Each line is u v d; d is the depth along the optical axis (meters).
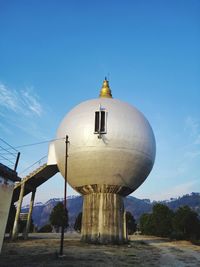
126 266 20.55
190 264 22.92
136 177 36.47
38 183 46.41
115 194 36.28
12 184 19.83
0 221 18.16
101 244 33.69
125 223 36.97
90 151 34.19
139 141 35.62
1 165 18.23
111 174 34.84
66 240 39.94
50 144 42.47
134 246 34.53
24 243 35.25
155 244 40.69
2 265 19.06
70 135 35.84
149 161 37.19
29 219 45.03
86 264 20.42
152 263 22.53
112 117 35.34
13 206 49.28
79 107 38.88
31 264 19.66
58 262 20.73
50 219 85.62
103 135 34.41
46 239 42.69
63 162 36.91
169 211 67.50
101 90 44.38
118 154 34.19
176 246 38.41
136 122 36.56
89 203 36.25
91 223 35.22
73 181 37.00
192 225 56.78
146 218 78.25
